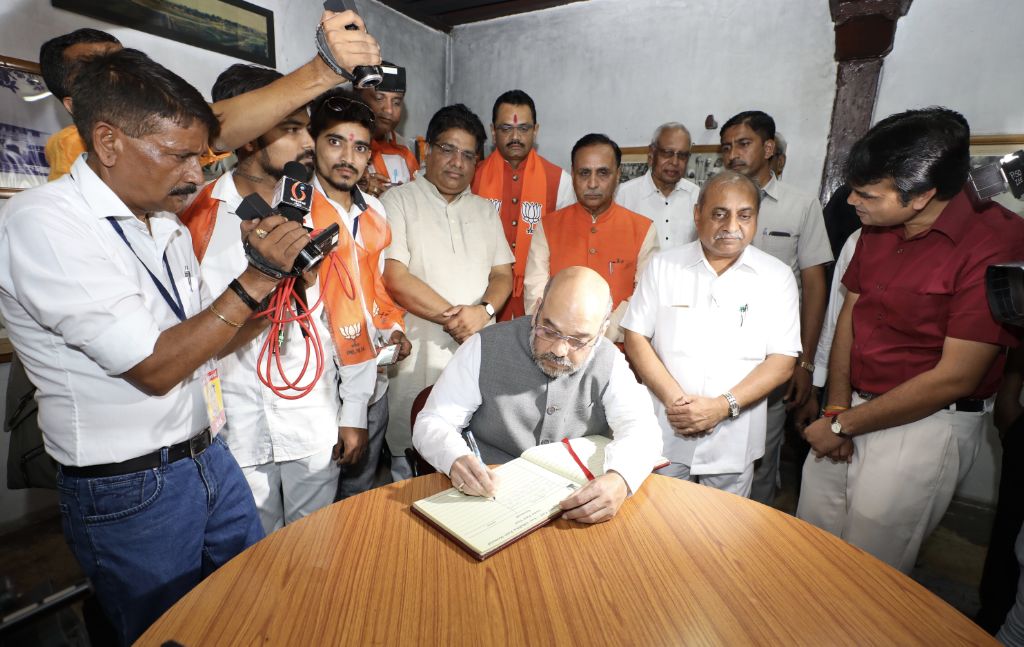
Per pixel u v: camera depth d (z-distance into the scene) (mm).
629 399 1451
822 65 3188
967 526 2730
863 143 1441
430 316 2078
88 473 1046
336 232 1134
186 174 1010
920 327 1495
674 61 3592
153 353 944
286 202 1053
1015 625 1291
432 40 4176
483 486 1170
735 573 980
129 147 944
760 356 1731
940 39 2898
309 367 1561
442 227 2254
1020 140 2773
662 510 1182
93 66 939
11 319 1009
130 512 1068
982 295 1345
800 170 3326
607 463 1246
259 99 1280
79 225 968
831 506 1781
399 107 2762
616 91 3803
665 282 1803
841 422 1582
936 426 1484
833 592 941
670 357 1787
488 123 4289
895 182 1368
